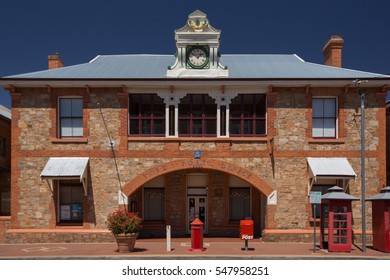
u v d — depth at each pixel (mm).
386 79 19781
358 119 20469
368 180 20266
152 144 20609
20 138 20500
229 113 21078
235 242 20094
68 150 20484
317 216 20125
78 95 20703
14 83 20047
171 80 20156
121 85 20359
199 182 22906
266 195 20297
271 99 20516
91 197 20328
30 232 20000
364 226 17250
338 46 24750
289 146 20453
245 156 20500
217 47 21078
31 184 20359
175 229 22422
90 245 19125
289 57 26438
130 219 16812
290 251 17188
